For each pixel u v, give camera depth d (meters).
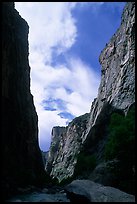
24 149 67.06
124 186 39.91
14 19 70.06
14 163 54.41
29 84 81.44
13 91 62.53
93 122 128.75
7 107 56.28
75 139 177.00
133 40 105.38
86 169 74.88
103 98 115.31
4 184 37.69
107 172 45.19
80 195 29.62
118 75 108.44
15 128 60.47
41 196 36.28
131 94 93.19
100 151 90.56
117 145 41.03
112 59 122.38
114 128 42.59
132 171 40.75
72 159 167.00
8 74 58.97
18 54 71.69
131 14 110.75
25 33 82.88
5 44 57.78
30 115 75.50
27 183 54.38
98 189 30.41
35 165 74.94
